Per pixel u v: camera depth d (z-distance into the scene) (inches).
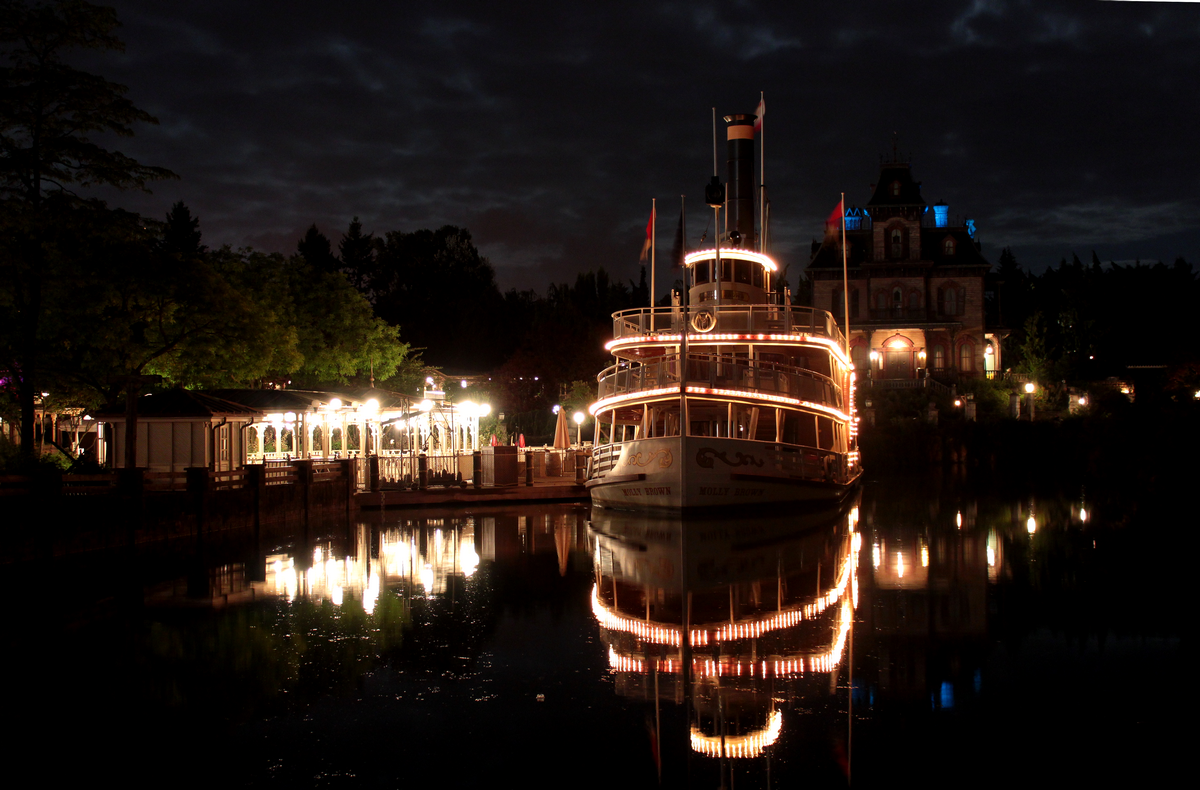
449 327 4055.1
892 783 352.5
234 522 1130.0
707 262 1487.5
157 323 1293.1
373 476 1528.1
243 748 392.5
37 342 1156.5
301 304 2134.6
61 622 624.7
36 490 849.5
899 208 3400.6
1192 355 2647.6
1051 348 3531.0
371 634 588.7
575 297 3969.0
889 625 602.9
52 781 359.6
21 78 1039.0
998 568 826.8
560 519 1305.4
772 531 1115.9
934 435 2662.4
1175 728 406.3
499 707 442.3
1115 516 1247.5
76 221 1051.3
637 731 409.1
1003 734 401.7
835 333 1429.6
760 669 501.4
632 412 1457.9
